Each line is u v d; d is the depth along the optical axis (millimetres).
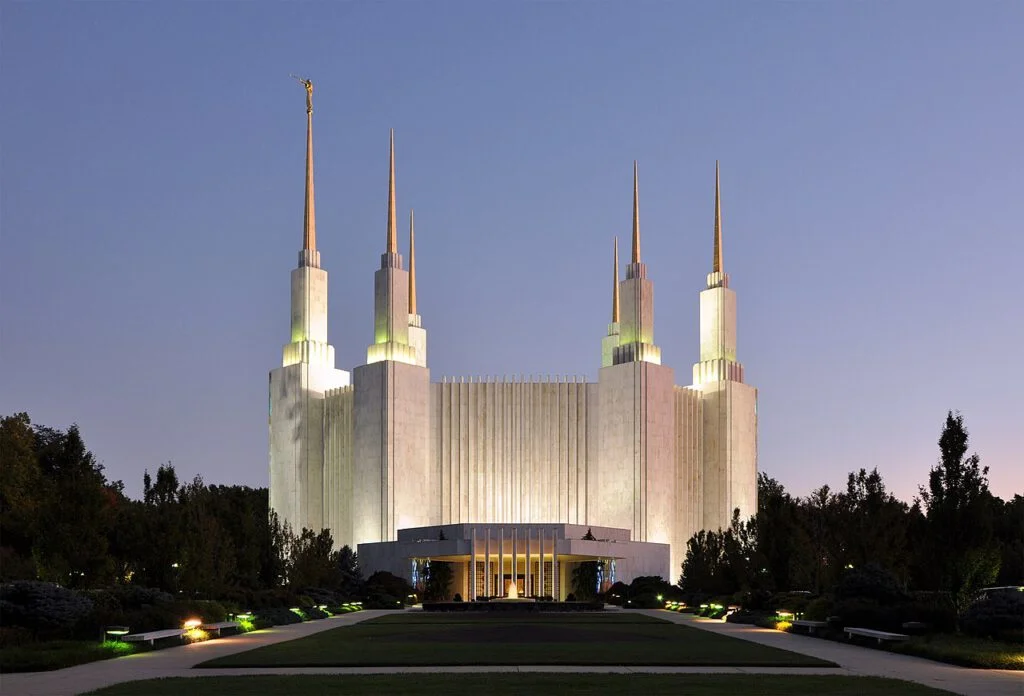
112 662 30031
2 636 32812
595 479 102625
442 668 27953
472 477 103062
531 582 87312
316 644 36406
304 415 105500
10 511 75812
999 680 25125
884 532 48156
